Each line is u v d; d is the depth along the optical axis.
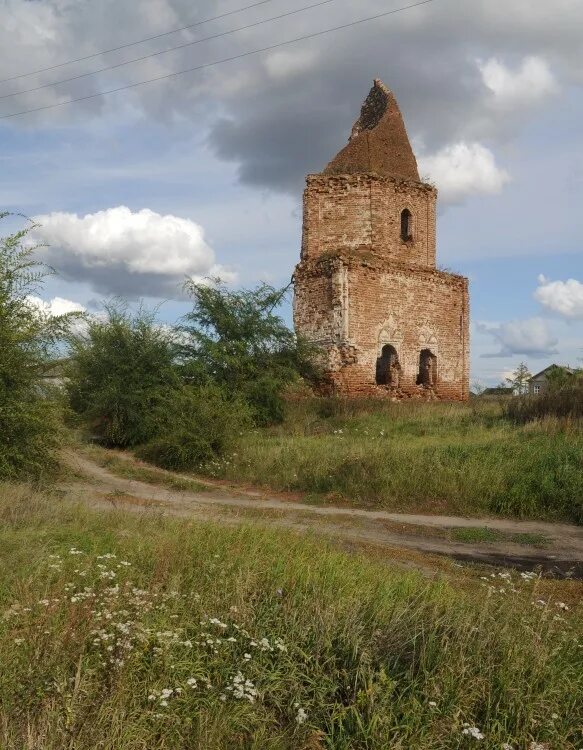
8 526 8.15
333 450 16.64
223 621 5.00
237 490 15.17
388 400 26.64
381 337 28.30
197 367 23.64
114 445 23.08
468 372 31.72
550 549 10.07
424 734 3.82
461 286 31.58
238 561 6.42
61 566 6.00
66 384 20.73
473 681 4.19
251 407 23.03
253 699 4.05
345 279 27.33
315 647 4.66
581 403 19.89
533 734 4.00
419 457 14.52
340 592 5.64
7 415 12.50
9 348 12.72
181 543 6.94
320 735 3.90
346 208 29.25
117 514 9.10
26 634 4.50
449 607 5.30
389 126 31.20
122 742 3.58
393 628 4.82
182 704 4.05
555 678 4.37
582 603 6.67
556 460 13.18
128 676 4.09
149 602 5.08
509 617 4.99
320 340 28.08
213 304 25.19
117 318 24.30
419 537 10.78
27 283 13.29
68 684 3.94
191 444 17.83
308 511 12.45
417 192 30.42
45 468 13.76
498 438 16.72
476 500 12.67
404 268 29.17
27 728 3.53
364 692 4.09
